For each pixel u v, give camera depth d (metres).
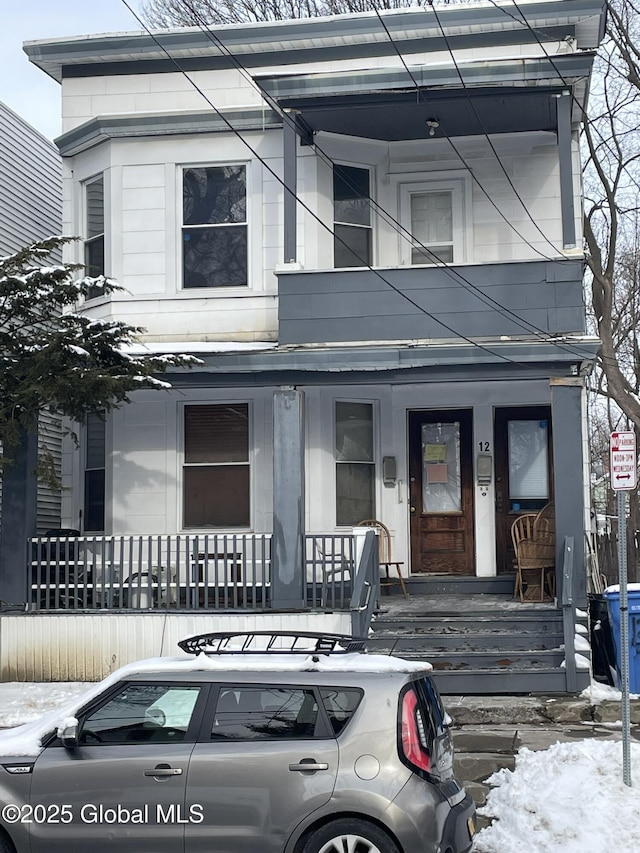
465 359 13.76
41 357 12.24
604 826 7.64
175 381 14.44
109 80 16.62
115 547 15.59
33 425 12.92
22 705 12.04
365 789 6.05
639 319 30.45
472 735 10.53
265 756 6.18
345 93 14.41
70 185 16.77
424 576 15.86
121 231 16.11
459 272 13.98
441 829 6.07
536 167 15.88
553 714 11.27
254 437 15.63
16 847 6.24
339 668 6.47
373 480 15.89
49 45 16.42
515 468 15.97
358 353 13.93
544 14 15.35
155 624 13.36
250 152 15.91
